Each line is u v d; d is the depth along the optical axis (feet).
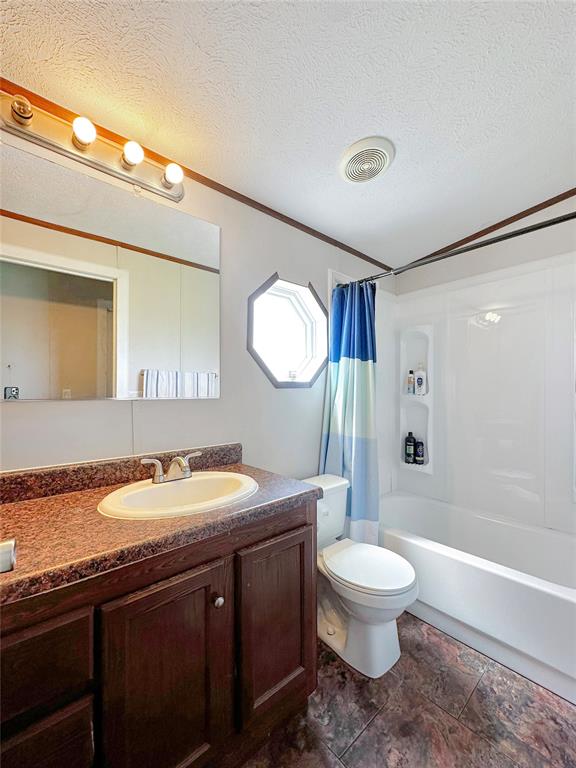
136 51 3.04
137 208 4.16
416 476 7.88
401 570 4.37
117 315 3.98
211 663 2.84
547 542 5.75
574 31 3.01
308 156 4.48
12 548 2.07
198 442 4.68
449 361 7.30
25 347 3.39
